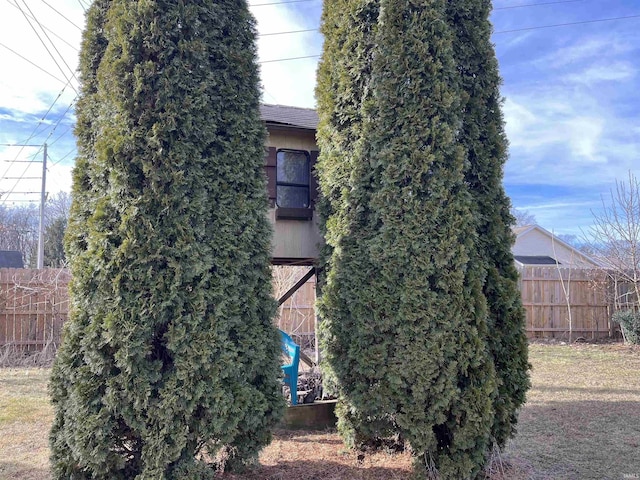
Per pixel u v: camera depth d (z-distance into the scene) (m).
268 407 3.47
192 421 3.11
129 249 3.00
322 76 4.47
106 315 3.00
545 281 11.61
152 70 3.14
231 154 3.46
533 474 3.71
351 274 3.94
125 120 3.10
